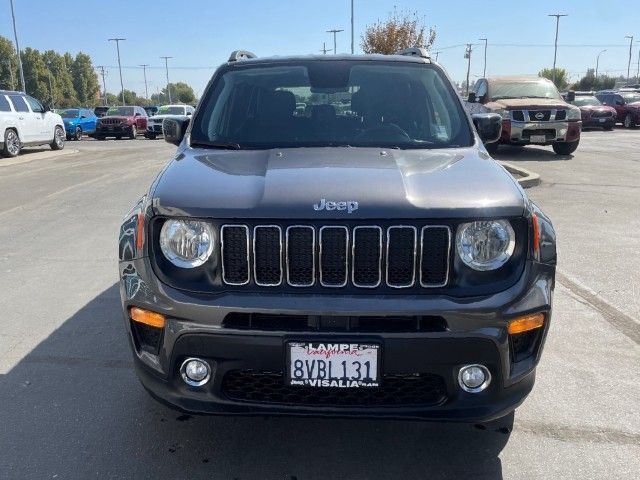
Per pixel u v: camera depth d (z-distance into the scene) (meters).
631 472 2.74
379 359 2.38
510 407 2.55
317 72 3.88
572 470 2.76
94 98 131.50
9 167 14.72
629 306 4.79
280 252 2.43
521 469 2.77
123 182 11.42
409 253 2.44
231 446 2.94
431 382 2.48
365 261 2.45
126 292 2.62
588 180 10.94
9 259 6.16
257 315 2.43
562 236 6.98
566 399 3.39
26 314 4.62
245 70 3.98
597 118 25.61
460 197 2.50
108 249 6.51
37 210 8.72
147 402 3.33
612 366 3.79
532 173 10.68
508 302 2.43
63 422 3.13
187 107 32.41
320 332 2.38
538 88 15.15
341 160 2.96
